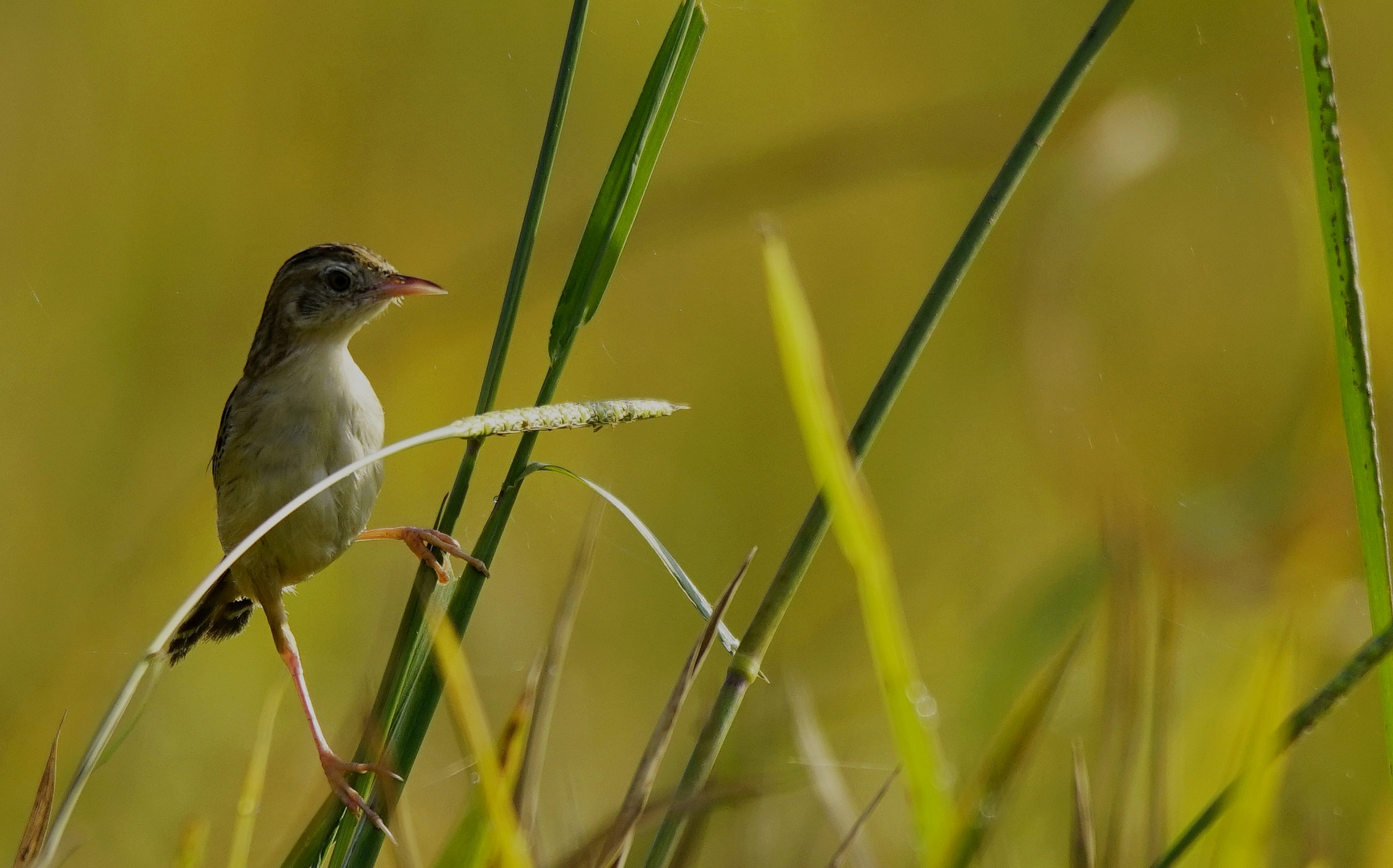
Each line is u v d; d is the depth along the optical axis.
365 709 5.17
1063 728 7.55
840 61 15.64
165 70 14.84
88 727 10.43
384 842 5.55
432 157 15.33
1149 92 11.31
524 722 4.68
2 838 9.89
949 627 10.24
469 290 12.91
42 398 13.52
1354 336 4.10
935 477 13.18
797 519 13.45
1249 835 4.46
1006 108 12.02
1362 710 8.12
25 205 14.12
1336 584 7.96
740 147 15.45
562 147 15.60
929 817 3.68
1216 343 12.21
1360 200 9.30
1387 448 8.23
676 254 14.55
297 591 12.05
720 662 11.54
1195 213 12.42
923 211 14.75
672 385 14.29
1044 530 11.08
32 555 12.80
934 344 14.18
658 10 15.86
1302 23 4.05
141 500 13.28
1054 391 11.14
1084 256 11.51
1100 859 5.22
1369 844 6.53
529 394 13.94
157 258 14.30
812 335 3.47
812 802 6.54
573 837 6.46
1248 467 8.61
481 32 15.52
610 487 13.47
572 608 5.01
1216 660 7.47
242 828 5.55
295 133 15.04
